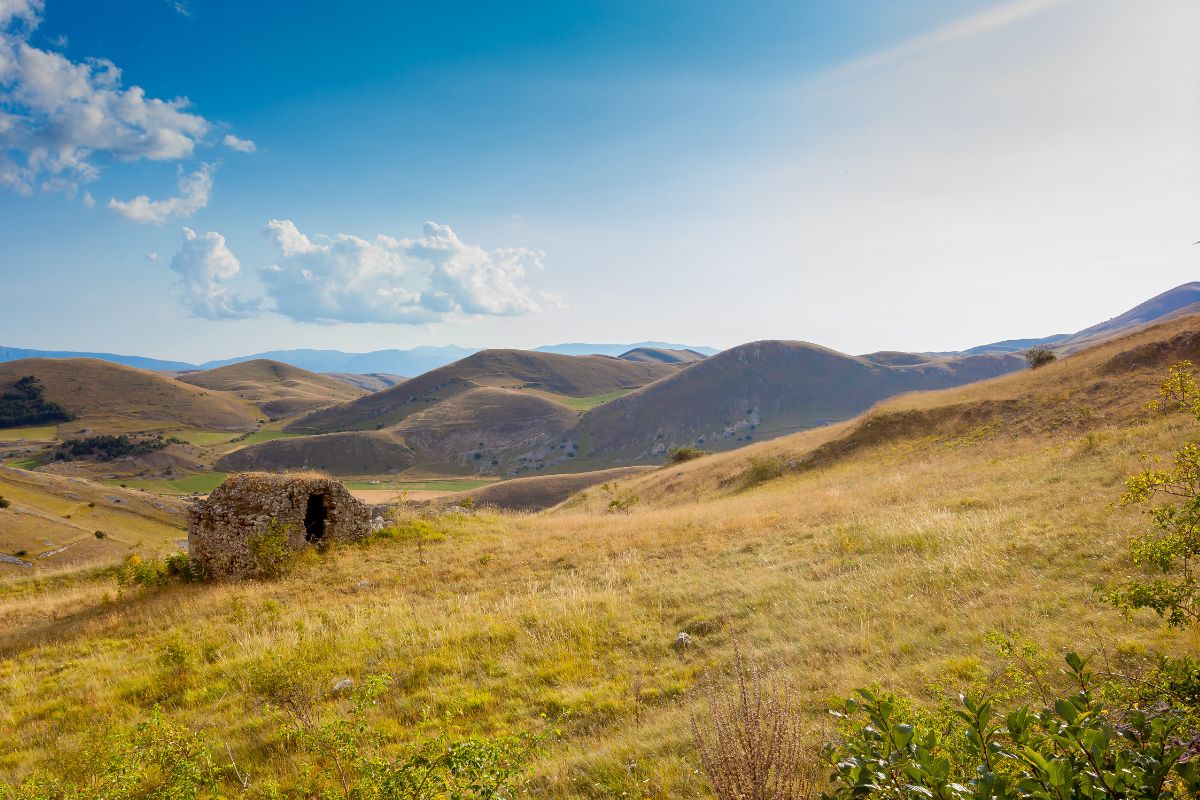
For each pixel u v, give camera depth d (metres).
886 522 14.40
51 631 14.75
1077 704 2.83
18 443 198.12
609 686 8.34
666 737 6.44
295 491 19.45
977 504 14.77
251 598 15.34
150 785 6.53
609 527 20.84
